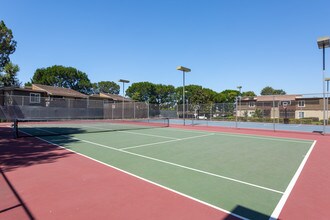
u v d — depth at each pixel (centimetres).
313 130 2033
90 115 3312
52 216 373
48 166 685
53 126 2233
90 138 1334
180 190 493
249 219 368
